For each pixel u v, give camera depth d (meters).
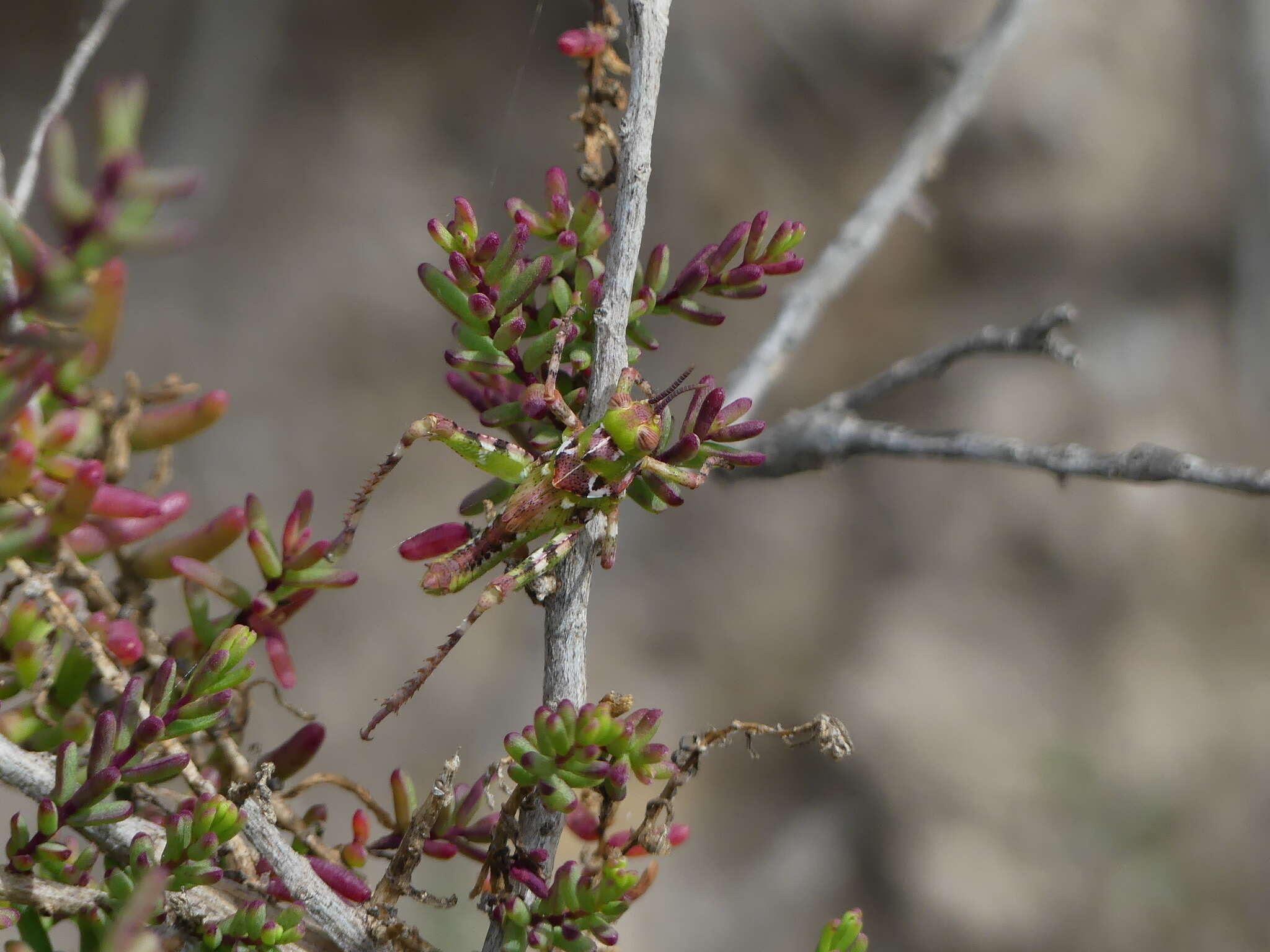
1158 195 13.91
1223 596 12.90
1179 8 14.24
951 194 13.73
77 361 2.29
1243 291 13.86
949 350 3.99
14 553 2.11
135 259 13.11
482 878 2.14
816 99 14.11
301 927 2.01
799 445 4.13
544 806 2.04
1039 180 13.73
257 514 2.35
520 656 12.52
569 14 14.81
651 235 13.63
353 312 13.88
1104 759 11.76
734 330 13.30
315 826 2.34
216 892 2.04
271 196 14.06
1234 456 13.30
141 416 2.40
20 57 13.59
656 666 12.23
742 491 13.12
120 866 2.04
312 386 13.43
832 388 13.16
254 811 2.00
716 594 12.63
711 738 2.20
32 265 1.63
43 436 2.21
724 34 13.94
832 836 11.52
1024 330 3.76
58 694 2.25
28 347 1.73
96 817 1.90
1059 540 12.77
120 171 1.60
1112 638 12.44
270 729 11.28
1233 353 13.77
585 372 2.46
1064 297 13.55
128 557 2.37
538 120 14.60
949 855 11.25
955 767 11.62
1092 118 13.77
